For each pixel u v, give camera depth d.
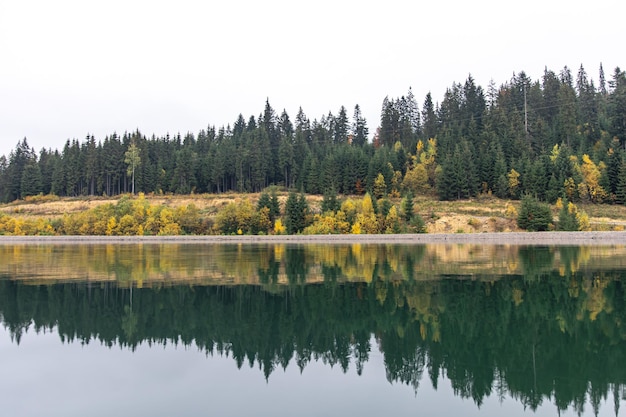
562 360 17.05
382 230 91.94
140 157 150.38
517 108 156.25
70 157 152.50
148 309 25.45
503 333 20.39
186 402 13.72
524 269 39.19
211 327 21.83
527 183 106.06
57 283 34.00
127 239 94.50
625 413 12.95
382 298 27.86
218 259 50.72
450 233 84.00
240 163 139.62
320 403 13.62
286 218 97.88
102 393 14.40
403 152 132.50
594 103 155.62
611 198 101.12
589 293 28.47
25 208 129.25
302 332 20.95
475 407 13.39
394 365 16.81
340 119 183.25
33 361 17.25
